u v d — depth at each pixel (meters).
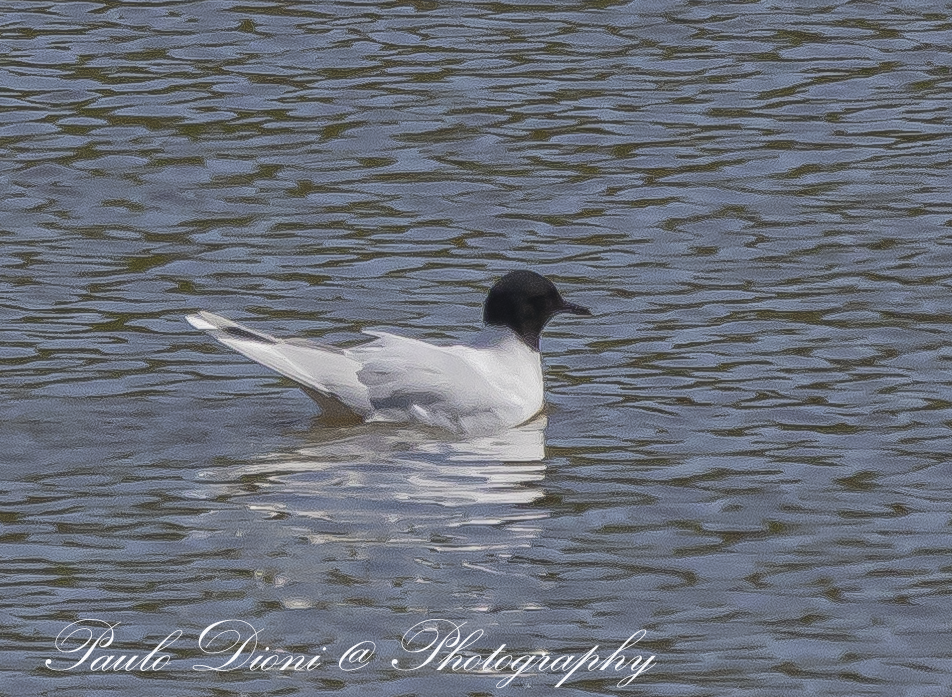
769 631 11.80
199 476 14.30
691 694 11.02
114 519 13.44
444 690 11.00
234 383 16.45
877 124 23.89
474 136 23.42
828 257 19.64
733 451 14.96
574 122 23.92
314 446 15.03
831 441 15.12
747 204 21.28
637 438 15.31
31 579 12.39
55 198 21.28
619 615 11.99
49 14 27.80
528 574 12.59
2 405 15.66
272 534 13.18
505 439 15.32
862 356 17.02
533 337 16.47
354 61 26.03
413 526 13.38
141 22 27.55
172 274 19.16
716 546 13.10
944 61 26.16
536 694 11.00
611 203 21.36
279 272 19.28
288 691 10.97
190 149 22.88
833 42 26.95
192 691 10.96
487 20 27.92
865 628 11.85
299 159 22.66
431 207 21.23
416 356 15.80
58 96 24.52
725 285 18.94
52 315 17.92
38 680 11.06
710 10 28.39
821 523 13.52
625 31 27.45
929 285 18.81
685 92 25.03
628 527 13.43
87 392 16.05
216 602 12.07
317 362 15.60
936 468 14.54
